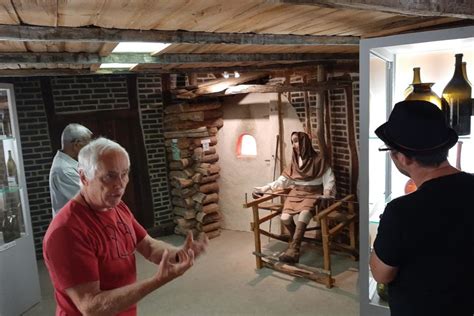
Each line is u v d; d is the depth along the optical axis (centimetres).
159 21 162
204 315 303
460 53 180
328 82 383
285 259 367
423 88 179
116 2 126
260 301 321
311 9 148
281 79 452
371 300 190
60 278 119
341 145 405
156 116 489
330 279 335
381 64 194
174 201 505
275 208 410
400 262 111
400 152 111
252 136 474
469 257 104
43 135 429
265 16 159
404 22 178
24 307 316
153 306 320
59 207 267
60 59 245
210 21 166
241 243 456
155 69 380
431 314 109
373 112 184
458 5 134
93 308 116
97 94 451
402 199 110
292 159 410
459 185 105
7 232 307
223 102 489
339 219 368
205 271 383
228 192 502
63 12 135
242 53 292
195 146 477
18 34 151
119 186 129
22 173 314
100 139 137
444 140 106
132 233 148
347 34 216
